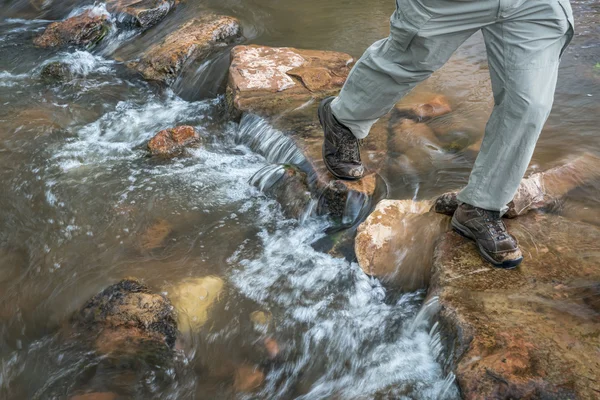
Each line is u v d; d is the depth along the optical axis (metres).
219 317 2.65
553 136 3.55
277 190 3.37
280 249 3.04
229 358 2.46
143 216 3.32
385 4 5.86
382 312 2.65
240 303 2.72
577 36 4.75
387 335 2.53
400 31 2.29
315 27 5.41
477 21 2.17
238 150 3.93
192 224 3.25
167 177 3.66
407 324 2.56
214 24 5.28
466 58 4.61
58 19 6.38
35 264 2.98
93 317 2.58
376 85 2.55
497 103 2.31
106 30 5.74
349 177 3.08
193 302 2.70
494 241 2.50
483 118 3.81
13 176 3.68
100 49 5.62
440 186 3.19
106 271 2.92
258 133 3.85
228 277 2.87
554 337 2.17
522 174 2.36
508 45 2.16
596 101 3.90
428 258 2.78
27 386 2.34
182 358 2.45
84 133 4.23
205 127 4.23
